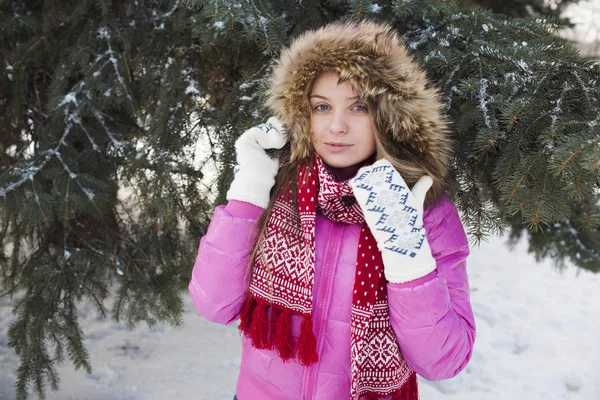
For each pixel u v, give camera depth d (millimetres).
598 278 4242
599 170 1129
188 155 1961
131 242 2447
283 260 1142
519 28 1577
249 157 1191
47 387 2502
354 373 1083
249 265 1150
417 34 1607
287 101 1136
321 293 1141
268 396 1199
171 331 3152
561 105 1275
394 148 1134
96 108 2039
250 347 1234
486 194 1529
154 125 1908
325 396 1155
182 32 1987
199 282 1188
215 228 1167
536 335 3314
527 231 2908
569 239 2775
